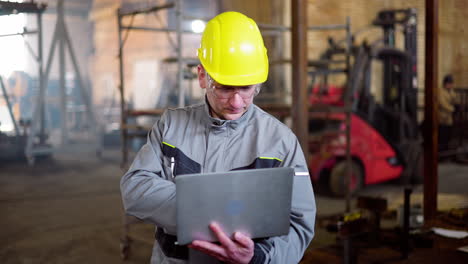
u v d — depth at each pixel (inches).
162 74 501.0
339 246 143.9
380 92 361.1
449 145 343.6
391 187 264.2
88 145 452.1
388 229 145.7
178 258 57.6
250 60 55.2
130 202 55.0
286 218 49.9
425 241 113.9
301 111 147.4
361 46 247.6
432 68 152.1
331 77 338.6
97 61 644.7
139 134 185.0
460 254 105.4
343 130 226.1
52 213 213.0
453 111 343.3
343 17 359.3
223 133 58.2
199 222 46.5
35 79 476.1
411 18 282.0
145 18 557.9
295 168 56.9
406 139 266.7
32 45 597.9
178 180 44.9
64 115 437.4
